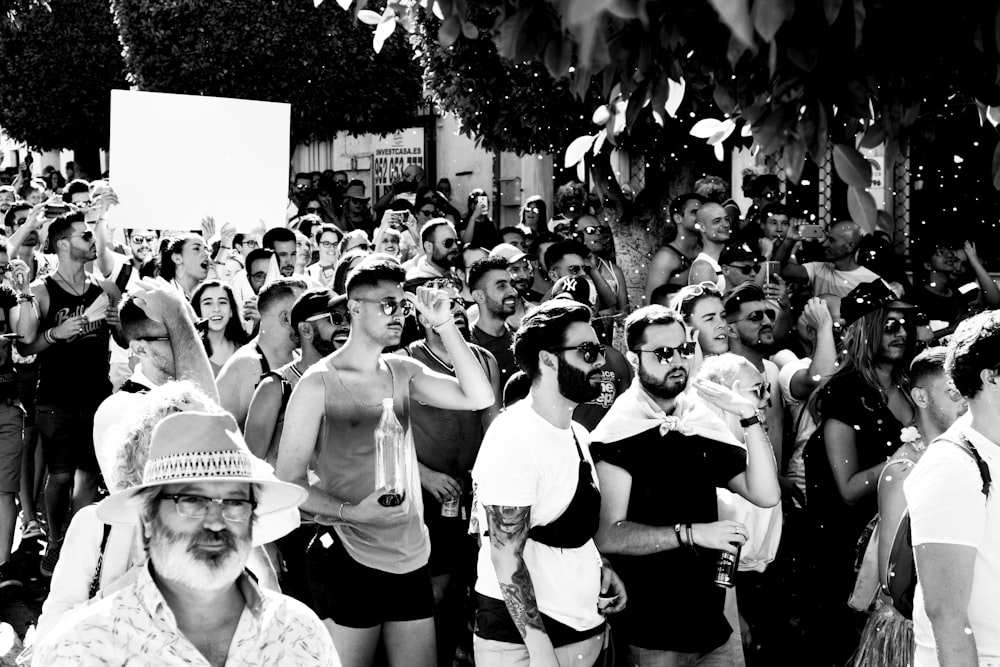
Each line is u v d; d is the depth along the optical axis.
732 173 11.98
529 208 11.50
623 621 4.06
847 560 5.20
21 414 6.96
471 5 3.44
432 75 9.55
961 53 2.47
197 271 7.57
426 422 5.42
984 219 8.76
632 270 9.49
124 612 2.42
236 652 2.46
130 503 2.51
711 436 4.14
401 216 9.96
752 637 5.48
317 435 4.34
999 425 3.05
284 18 14.26
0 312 6.93
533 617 3.68
